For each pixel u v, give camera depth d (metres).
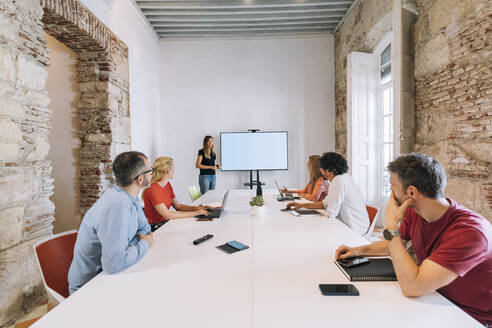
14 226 1.91
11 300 1.88
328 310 0.87
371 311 0.87
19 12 1.96
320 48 5.34
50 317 0.85
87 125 3.34
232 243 1.50
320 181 2.86
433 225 1.03
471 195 2.11
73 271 1.34
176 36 5.31
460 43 2.16
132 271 1.18
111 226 1.19
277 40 5.37
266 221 2.01
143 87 4.60
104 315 0.86
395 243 1.01
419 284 0.90
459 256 0.86
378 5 3.50
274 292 0.99
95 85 3.30
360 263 1.18
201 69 5.42
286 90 5.39
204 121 5.45
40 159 2.17
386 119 4.07
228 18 4.60
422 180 0.98
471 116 2.08
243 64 5.40
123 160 1.41
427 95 2.59
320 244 1.49
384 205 4.16
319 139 5.40
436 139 2.48
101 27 3.13
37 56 2.13
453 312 0.86
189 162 5.47
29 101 2.06
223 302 0.93
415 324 0.80
